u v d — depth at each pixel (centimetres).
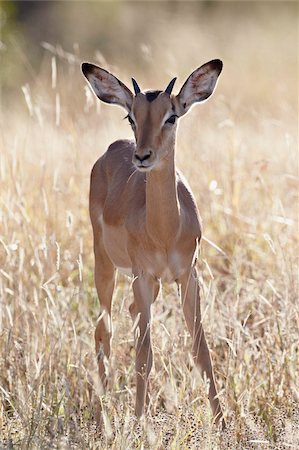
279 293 1587
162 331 1436
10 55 3553
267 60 4166
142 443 1194
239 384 1367
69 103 2578
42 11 5316
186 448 1220
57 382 1388
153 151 1284
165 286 1720
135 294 1396
